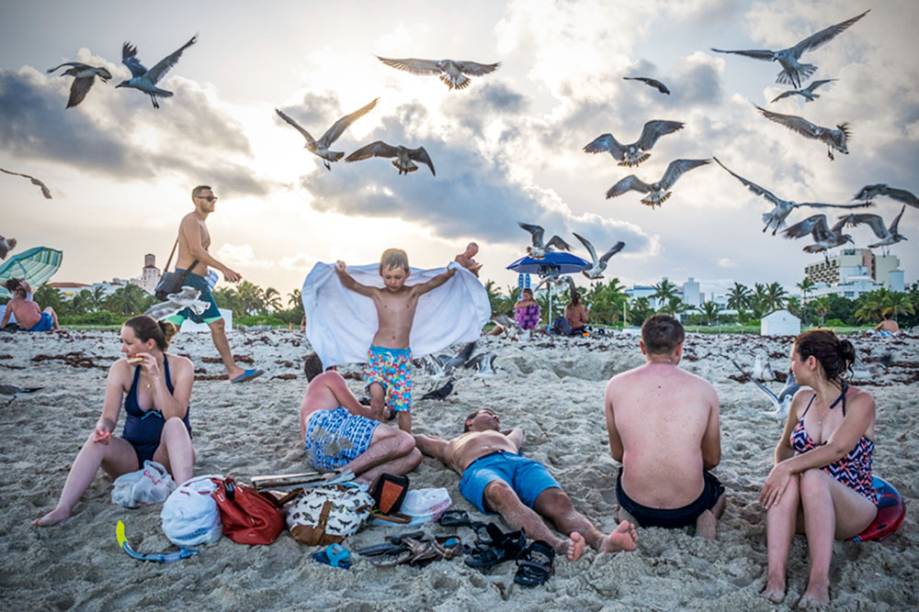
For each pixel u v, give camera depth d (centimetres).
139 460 452
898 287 10731
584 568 346
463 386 949
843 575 333
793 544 375
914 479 485
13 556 357
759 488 486
